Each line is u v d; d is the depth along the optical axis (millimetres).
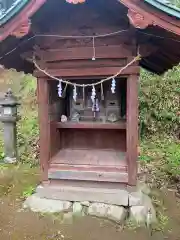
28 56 3631
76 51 3426
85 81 4129
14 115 5957
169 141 7125
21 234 3227
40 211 3598
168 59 4297
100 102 4113
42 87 3635
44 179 3764
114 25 3244
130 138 3467
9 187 4633
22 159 6109
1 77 10984
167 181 4934
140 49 3301
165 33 3014
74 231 3260
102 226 3322
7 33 3107
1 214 3697
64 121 4066
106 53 3350
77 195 3617
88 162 3768
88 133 4328
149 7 2779
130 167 3516
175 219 3646
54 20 3328
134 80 3350
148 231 3256
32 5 2910
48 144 3723
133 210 3408
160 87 7980
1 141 7301
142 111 7570
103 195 3549
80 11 3225
